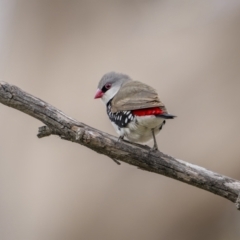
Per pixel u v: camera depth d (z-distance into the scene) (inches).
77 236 446.3
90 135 308.2
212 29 481.7
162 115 316.5
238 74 465.1
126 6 496.4
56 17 497.0
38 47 493.7
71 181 449.4
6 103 307.1
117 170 450.0
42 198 448.1
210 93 460.1
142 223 450.9
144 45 478.6
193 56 470.6
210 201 457.4
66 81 474.9
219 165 451.2
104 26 491.8
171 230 457.1
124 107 327.9
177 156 448.8
